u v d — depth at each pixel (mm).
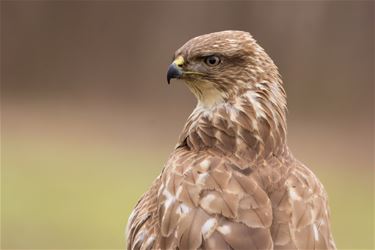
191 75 6418
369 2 34094
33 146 25375
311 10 34469
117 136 27281
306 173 5926
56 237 17172
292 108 32656
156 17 36219
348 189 21406
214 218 5414
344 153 25422
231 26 35406
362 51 34062
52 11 37500
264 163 5934
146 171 22656
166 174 5828
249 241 5328
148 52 36281
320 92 33750
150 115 30641
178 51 6598
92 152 24844
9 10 37531
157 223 5793
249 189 5578
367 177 22891
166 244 5508
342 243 18047
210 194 5531
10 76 37250
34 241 16969
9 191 20234
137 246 5891
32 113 30969
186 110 31344
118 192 20344
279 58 34719
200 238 5355
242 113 6152
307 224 5492
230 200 5488
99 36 36969
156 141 26812
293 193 5652
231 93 6277
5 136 26766
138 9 36406
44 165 23016
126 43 36562
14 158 23828
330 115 31719
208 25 35688
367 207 19906
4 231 17172
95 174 22203
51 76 37125
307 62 34344
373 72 33844
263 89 6227
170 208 5570
